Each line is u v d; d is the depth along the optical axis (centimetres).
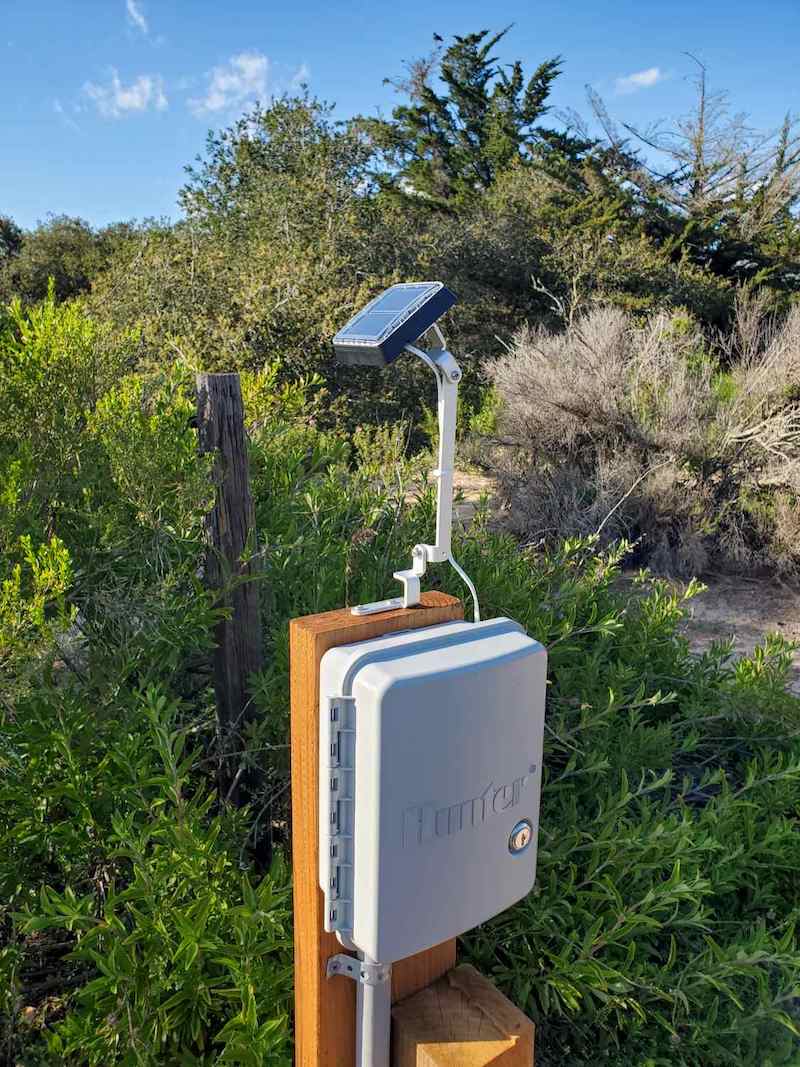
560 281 2119
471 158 3141
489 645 163
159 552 280
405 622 169
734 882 297
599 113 2441
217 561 284
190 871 210
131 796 228
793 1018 262
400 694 145
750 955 241
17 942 239
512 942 251
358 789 151
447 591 353
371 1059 175
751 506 795
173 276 1159
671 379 853
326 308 1086
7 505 255
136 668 284
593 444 866
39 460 297
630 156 2509
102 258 2830
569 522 792
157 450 269
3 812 241
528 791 173
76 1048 200
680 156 2481
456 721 154
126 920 245
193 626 271
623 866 259
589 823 273
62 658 266
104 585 283
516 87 3166
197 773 305
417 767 151
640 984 232
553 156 2645
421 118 3206
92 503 301
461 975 195
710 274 2275
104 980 192
